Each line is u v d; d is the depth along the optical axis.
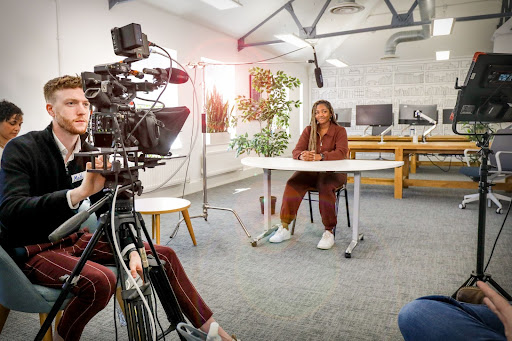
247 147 4.42
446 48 8.68
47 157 1.39
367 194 5.14
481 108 1.86
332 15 6.94
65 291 1.08
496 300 0.87
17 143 1.34
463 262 2.62
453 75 9.04
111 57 4.14
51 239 0.92
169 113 1.20
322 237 2.99
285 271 2.50
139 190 1.16
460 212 4.09
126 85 1.13
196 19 5.31
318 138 3.45
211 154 5.74
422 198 4.86
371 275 2.42
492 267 2.51
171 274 1.45
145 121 1.11
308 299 2.10
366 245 3.02
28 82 3.37
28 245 1.36
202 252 2.88
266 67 7.67
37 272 1.31
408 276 2.39
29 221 1.33
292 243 3.08
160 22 4.77
